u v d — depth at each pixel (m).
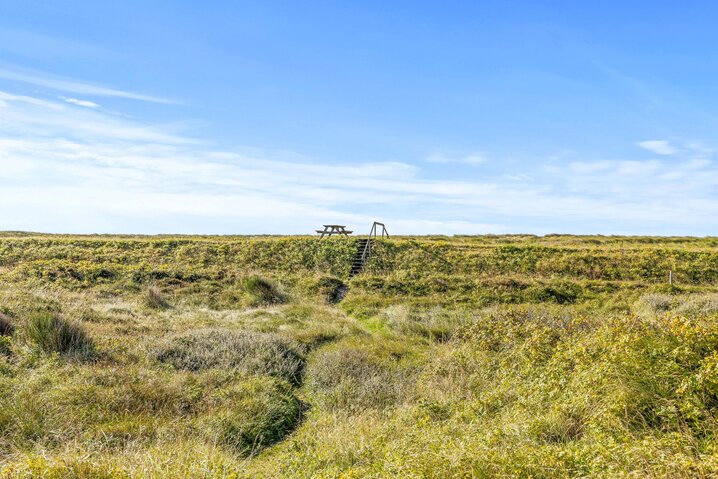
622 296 23.77
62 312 14.65
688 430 4.86
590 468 4.23
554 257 31.72
